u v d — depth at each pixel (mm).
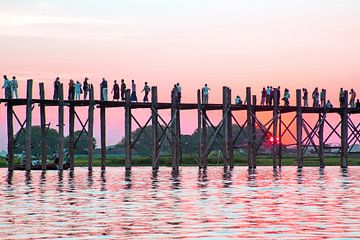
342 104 96375
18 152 183500
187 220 35469
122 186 56844
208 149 87125
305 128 93375
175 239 30266
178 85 85438
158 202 43875
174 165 86000
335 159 132125
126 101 82250
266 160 124125
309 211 39125
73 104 82000
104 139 84625
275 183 61031
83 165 110000
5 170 87938
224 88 87438
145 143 174250
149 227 33219
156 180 64875
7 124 80125
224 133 87375
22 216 36906
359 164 117625
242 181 63688
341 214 37719
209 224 34094
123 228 32938
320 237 30625
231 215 37406
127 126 82562
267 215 37375
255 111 94000
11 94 78438
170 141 85750
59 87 79250
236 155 166750
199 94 86312
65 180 64500
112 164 114938
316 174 77375
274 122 90750
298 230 32375
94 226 33500
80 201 44500
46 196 47875
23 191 51844
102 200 45156
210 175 74000
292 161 120562
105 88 81688
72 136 82375
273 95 90875
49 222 34750
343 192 51438
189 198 46469
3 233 31484
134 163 118125
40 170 86000
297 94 92312
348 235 31047
